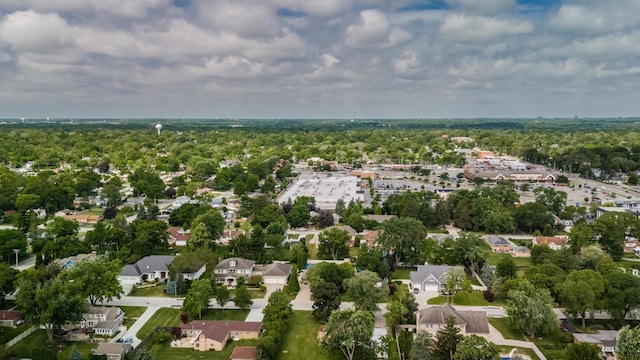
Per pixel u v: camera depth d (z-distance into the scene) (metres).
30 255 190.00
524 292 131.25
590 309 131.62
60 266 154.00
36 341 121.25
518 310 126.56
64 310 118.25
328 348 113.25
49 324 119.94
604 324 134.88
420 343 110.88
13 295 148.50
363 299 134.12
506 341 124.00
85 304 125.06
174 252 197.25
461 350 105.19
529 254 198.25
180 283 154.12
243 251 186.25
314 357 116.50
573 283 132.75
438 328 125.81
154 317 137.62
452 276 148.50
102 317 130.00
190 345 121.81
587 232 195.38
